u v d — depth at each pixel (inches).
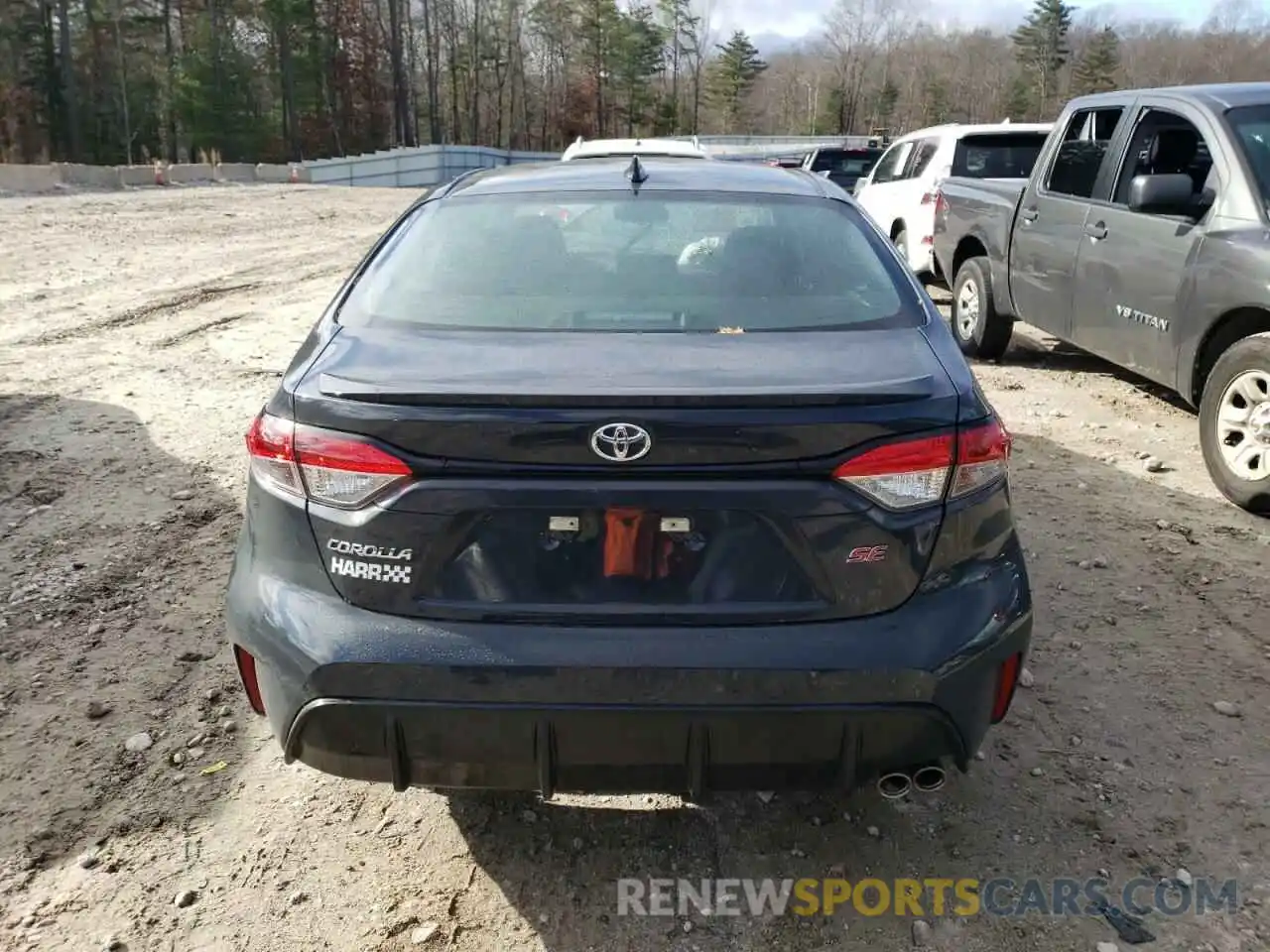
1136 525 192.1
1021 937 98.3
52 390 279.7
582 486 86.9
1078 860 108.0
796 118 4672.7
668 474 86.9
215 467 221.1
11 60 2623.0
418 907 101.7
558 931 99.2
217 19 2743.6
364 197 1122.7
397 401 87.9
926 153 419.8
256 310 404.2
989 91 4377.5
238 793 118.0
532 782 92.5
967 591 92.4
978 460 92.0
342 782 120.0
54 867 106.2
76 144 2600.9
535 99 3757.4
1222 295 204.8
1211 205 215.0
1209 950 96.4
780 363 95.0
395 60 3016.7
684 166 145.0
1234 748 126.3
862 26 4416.8
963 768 95.7
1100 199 254.8
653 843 110.8
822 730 89.1
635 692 88.0
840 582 89.0
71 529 188.1
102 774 120.7
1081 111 275.6
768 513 87.5
